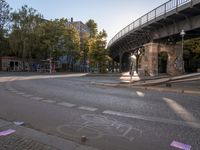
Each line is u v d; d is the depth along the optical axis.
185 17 34.19
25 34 74.00
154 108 11.19
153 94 17.05
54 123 8.30
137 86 22.72
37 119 8.84
